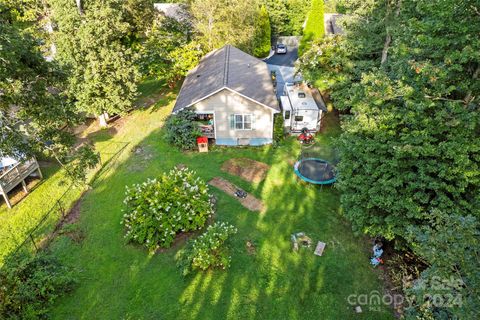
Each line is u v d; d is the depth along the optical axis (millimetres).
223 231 13609
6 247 14180
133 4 26781
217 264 12914
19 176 16859
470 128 10227
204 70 26281
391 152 11766
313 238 14547
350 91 15664
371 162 12164
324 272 12930
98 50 21234
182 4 33062
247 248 13922
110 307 11609
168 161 20016
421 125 11289
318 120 23062
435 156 11164
